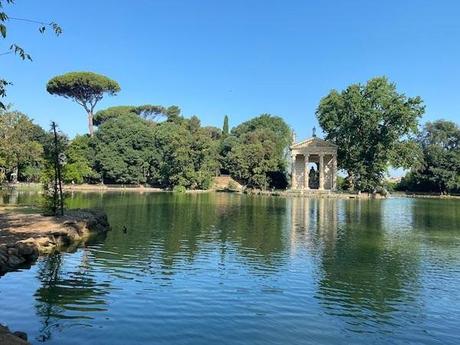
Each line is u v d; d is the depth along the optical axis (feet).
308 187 402.52
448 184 408.87
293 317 49.75
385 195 358.64
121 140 409.28
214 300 54.80
